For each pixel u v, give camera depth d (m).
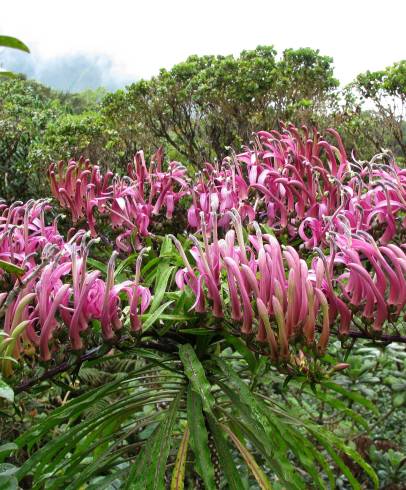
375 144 3.99
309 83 4.57
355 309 1.66
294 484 1.76
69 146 5.02
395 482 3.29
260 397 2.11
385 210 2.00
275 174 2.30
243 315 1.59
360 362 3.25
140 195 2.35
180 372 1.90
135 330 1.61
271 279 1.56
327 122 4.23
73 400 1.72
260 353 1.59
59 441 1.76
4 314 1.59
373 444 3.38
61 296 1.52
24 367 1.59
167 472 2.64
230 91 4.56
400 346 3.36
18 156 5.72
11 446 1.49
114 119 5.07
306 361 1.61
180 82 4.94
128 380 1.95
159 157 2.44
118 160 5.03
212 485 1.58
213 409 2.00
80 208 2.46
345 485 3.38
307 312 1.56
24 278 1.61
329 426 3.40
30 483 2.80
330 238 1.63
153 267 2.20
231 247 1.62
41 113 6.46
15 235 1.88
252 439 1.94
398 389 3.13
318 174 2.33
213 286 1.60
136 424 2.09
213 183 2.26
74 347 1.56
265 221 2.37
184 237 2.29
